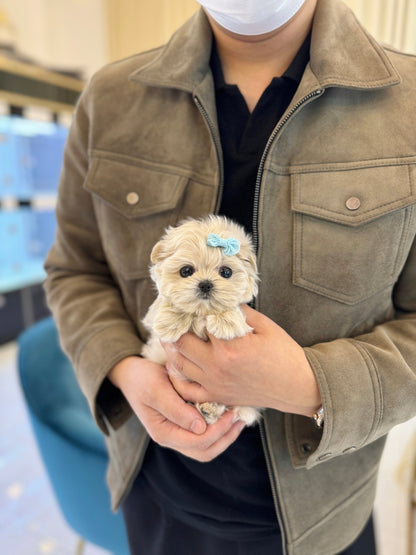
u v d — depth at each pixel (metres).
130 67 0.82
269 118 0.73
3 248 3.51
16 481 2.02
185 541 0.83
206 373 0.62
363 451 0.76
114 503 0.85
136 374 0.70
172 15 1.74
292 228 0.69
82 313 0.83
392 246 0.66
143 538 0.88
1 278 3.52
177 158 0.76
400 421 0.65
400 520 1.55
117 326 0.80
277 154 0.70
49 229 3.87
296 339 0.71
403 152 0.65
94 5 3.47
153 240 0.77
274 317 0.72
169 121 0.77
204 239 0.62
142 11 1.78
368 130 0.67
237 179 0.74
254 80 0.76
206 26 0.75
